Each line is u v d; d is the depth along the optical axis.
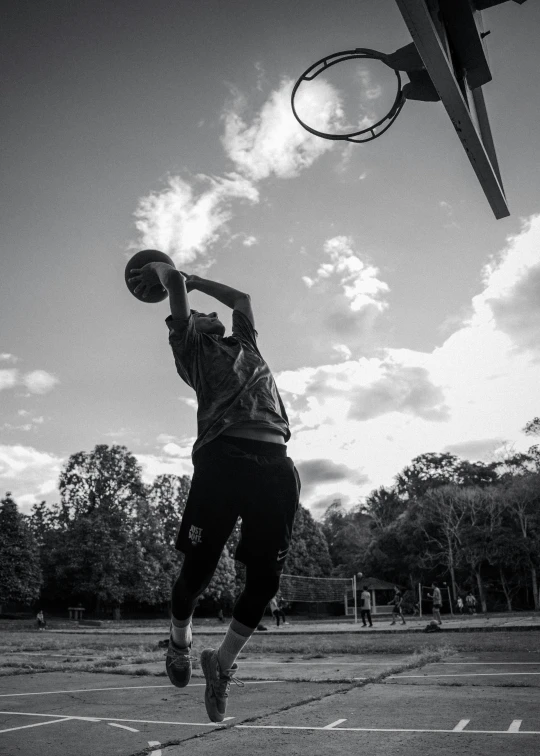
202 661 2.14
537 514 54.66
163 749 3.70
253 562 2.03
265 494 2.02
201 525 2.03
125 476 62.25
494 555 53.66
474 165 3.39
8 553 58.12
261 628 27.75
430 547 58.84
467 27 3.16
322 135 3.78
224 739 3.96
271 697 5.82
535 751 3.39
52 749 3.72
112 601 59.09
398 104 3.63
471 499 57.38
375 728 4.20
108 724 4.58
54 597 64.06
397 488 84.88
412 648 11.69
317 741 3.82
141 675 8.14
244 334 2.37
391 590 60.53
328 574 76.12
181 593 2.11
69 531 60.16
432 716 4.63
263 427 2.08
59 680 7.62
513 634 16.48
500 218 3.96
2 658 11.09
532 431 59.12
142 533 61.69
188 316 2.23
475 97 3.74
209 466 2.04
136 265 2.44
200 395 2.15
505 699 5.39
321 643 14.96
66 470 62.22
